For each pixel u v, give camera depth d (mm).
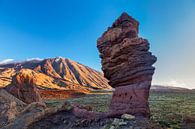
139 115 17750
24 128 21266
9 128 22859
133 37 19781
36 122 21609
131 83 18953
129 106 18375
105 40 21125
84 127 18797
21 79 51406
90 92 129750
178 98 68438
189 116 25547
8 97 36156
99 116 19578
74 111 21938
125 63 19312
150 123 17062
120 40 20000
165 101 56844
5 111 31141
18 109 34375
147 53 18828
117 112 18797
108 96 95062
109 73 20453
